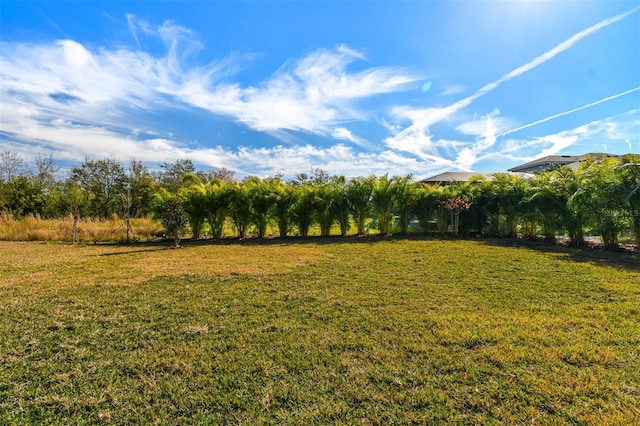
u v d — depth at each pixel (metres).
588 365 2.32
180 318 3.28
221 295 4.04
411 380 2.17
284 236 10.79
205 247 8.50
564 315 3.27
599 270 5.12
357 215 10.84
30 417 1.85
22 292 4.16
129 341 2.77
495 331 2.89
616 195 6.71
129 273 5.23
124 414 1.87
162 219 9.51
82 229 11.30
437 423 1.77
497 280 4.66
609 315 3.23
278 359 2.47
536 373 2.22
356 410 1.89
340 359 2.46
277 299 3.88
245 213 10.57
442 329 2.96
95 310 3.51
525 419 1.79
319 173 23.67
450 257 6.47
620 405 1.88
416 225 11.63
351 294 4.05
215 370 2.33
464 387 2.09
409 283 4.55
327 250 7.65
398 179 10.94
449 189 11.01
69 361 2.45
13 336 2.86
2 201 15.46
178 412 1.89
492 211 10.27
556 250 7.23
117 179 20.36
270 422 1.80
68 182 20.11
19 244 9.64
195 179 12.04
